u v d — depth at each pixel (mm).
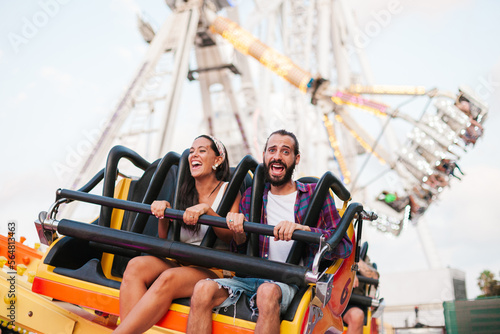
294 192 2309
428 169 11773
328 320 2102
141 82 17078
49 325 2430
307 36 24172
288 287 1894
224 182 2525
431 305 7355
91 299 2127
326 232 1978
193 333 1825
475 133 11328
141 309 1890
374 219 2348
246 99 23469
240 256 1954
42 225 2307
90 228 2221
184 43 18578
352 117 17359
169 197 2639
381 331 6035
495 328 4336
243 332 1804
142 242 2117
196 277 2059
